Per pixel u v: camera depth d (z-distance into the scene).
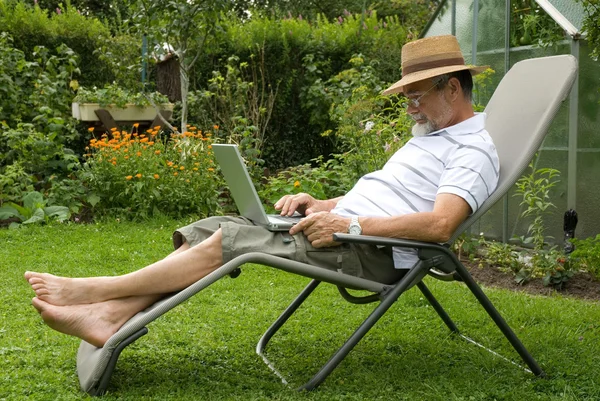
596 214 5.58
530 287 4.90
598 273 4.70
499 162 3.10
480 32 6.59
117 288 2.81
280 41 10.21
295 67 10.38
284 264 2.76
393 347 3.47
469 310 4.05
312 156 10.57
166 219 7.03
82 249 5.74
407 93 3.19
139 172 7.18
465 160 2.94
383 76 10.41
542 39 5.74
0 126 7.93
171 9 8.13
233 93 9.78
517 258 5.27
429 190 3.06
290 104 10.42
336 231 2.88
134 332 2.69
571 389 2.88
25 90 8.37
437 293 4.43
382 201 3.09
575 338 3.53
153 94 8.65
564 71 3.15
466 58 6.89
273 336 3.65
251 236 2.88
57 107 8.27
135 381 2.92
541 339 3.48
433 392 2.84
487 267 5.41
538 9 5.86
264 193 7.64
